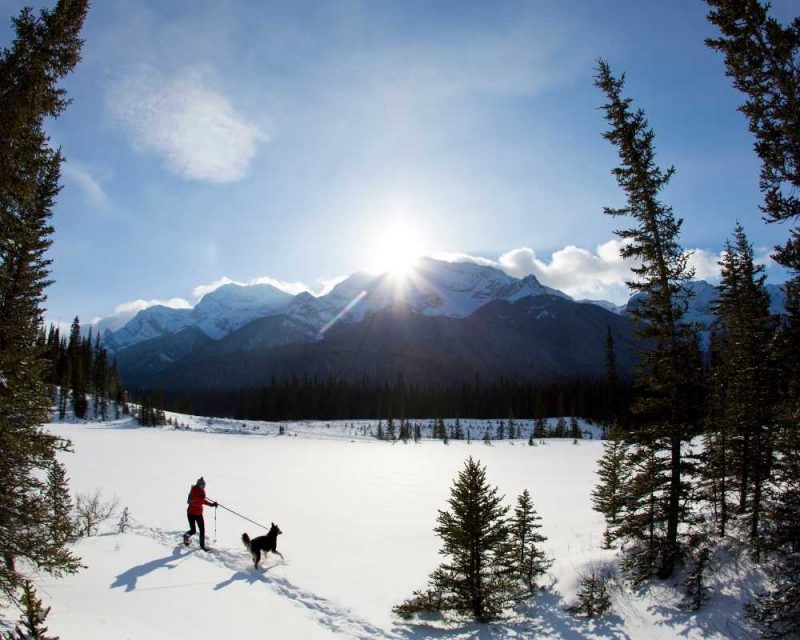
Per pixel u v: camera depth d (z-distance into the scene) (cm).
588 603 1372
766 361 1424
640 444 1540
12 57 922
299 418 16562
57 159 1041
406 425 12000
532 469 4425
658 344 1522
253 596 1279
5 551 937
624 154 1567
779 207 1011
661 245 1503
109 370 12344
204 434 8869
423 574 1694
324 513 2586
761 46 1028
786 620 1071
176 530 1822
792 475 1127
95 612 1002
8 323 1115
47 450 1015
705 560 1368
